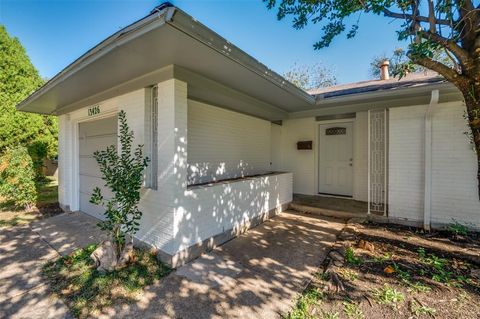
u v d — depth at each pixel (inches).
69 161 215.5
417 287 93.4
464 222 153.2
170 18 69.1
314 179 268.4
